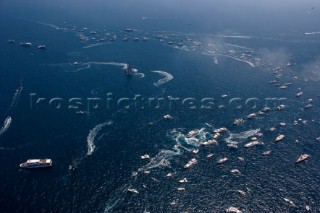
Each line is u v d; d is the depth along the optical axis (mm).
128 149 174125
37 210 135125
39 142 177875
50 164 158250
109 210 135750
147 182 151250
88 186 148125
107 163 163000
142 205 138750
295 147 179500
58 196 142250
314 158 171000
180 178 154000
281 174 158750
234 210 135500
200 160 166500
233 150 174750
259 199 143250
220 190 147750
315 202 142250
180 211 136250
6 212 133750
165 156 169000
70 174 154750
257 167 163000
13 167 158375
